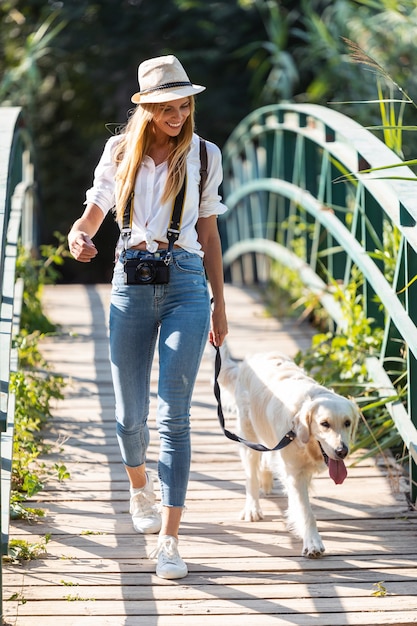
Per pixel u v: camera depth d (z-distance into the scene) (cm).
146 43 2700
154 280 606
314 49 1850
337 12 1800
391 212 800
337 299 1029
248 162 1788
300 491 668
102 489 783
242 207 1978
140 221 608
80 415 968
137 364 632
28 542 679
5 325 711
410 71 1606
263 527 713
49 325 1280
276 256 1467
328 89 1930
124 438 659
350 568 646
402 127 723
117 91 2731
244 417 722
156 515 704
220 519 728
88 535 696
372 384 861
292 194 1338
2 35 2612
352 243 982
